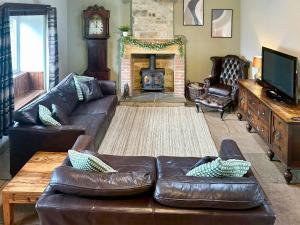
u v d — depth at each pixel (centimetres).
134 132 674
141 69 927
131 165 403
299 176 499
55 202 286
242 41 898
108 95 739
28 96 744
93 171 313
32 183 379
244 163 318
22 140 471
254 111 629
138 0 892
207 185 284
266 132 562
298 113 498
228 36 920
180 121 742
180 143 623
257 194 280
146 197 295
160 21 899
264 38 741
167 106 856
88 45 911
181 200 280
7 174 502
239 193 279
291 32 604
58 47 852
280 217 399
